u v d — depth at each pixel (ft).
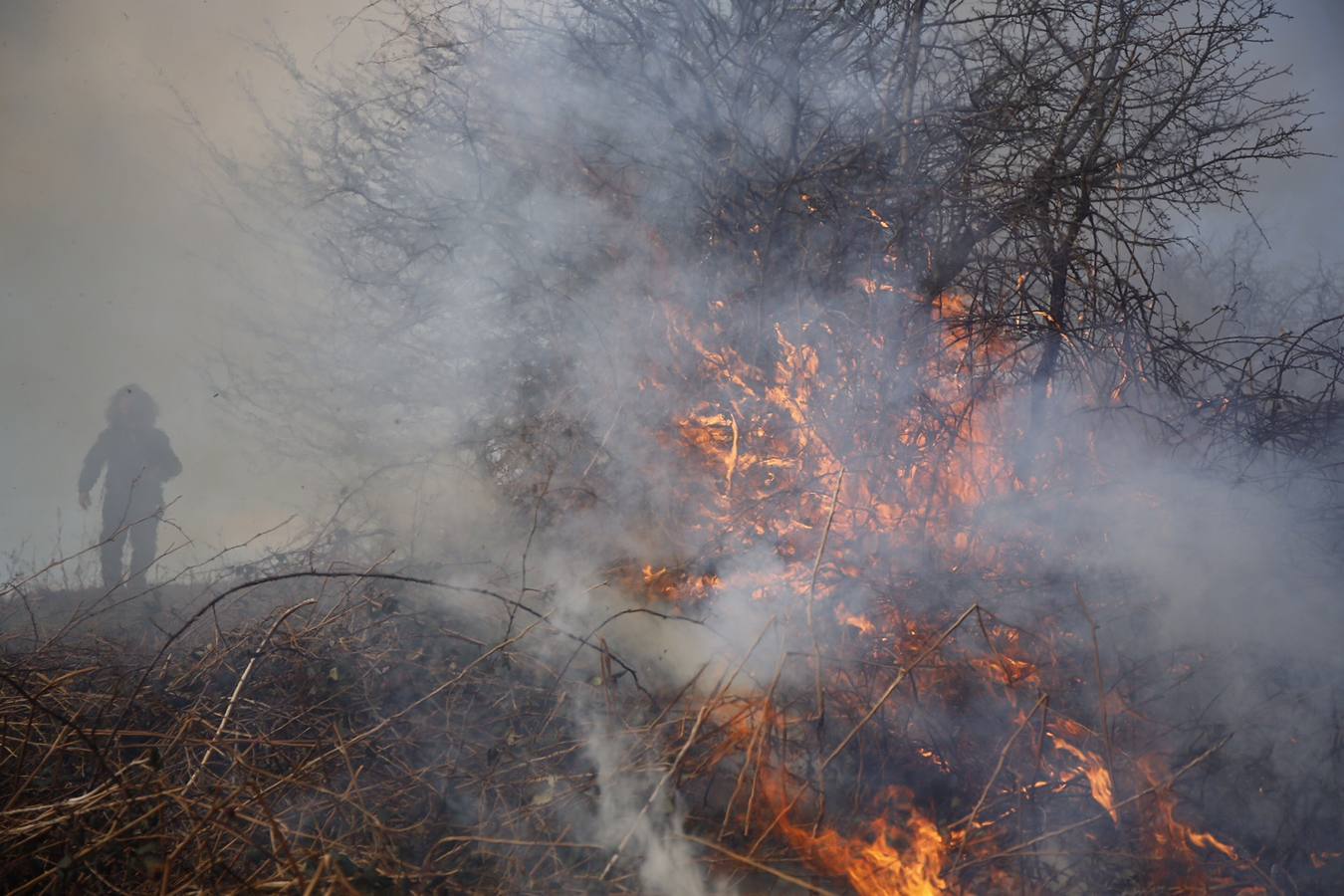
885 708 12.57
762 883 10.19
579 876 9.96
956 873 10.34
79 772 11.00
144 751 11.18
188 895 8.93
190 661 13.50
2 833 9.36
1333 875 10.92
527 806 10.94
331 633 13.76
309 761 11.07
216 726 12.00
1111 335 17.26
